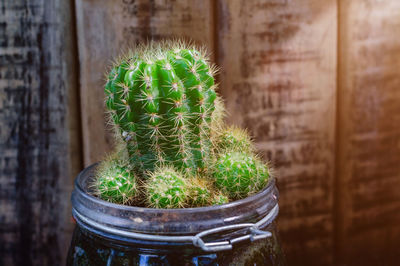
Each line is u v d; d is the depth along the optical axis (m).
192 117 0.34
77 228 0.35
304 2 0.46
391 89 0.49
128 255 0.32
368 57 0.48
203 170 0.35
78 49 0.44
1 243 0.47
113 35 0.44
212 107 0.35
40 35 0.44
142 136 0.34
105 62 0.44
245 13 0.45
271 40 0.46
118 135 0.36
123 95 0.34
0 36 0.44
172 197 0.32
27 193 0.46
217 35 0.45
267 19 0.46
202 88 0.34
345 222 0.51
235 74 0.46
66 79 0.45
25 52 0.44
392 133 0.50
